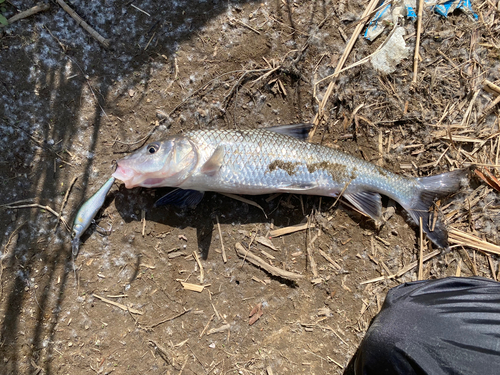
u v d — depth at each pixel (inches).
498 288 19.4
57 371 21.3
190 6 22.3
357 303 22.4
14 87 21.6
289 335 22.1
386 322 19.0
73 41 21.8
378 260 22.5
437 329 18.1
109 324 21.6
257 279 22.2
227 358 21.8
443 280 20.0
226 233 22.3
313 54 22.6
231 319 22.0
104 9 22.0
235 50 22.4
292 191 21.3
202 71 22.3
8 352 21.0
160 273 22.0
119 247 21.9
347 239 22.5
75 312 21.6
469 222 22.5
